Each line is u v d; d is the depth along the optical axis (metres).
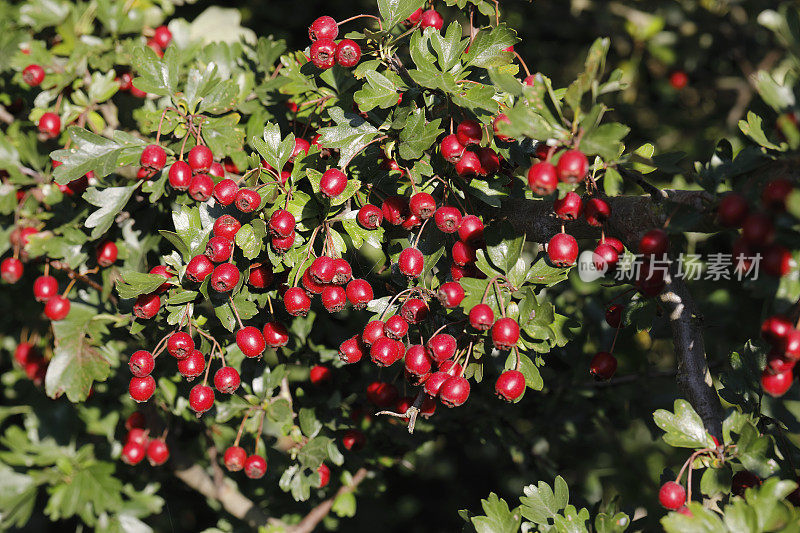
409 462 0.90
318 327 0.86
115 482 0.90
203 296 0.75
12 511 0.90
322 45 0.74
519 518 0.74
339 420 0.84
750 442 0.71
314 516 0.90
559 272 0.72
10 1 0.88
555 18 1.49
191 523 1.14
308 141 0.78
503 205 0.76
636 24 1.44
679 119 1.53
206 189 0.74
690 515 0.70
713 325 0.88
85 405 0.91
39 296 0.82
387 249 0.76
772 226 0.68
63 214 0.84
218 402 0.82
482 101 0.72
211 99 0.77
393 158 0.74
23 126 0.86
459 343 0.73
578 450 0.97
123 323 0.82
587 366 0.90
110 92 0.84
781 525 0.69
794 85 0.69
